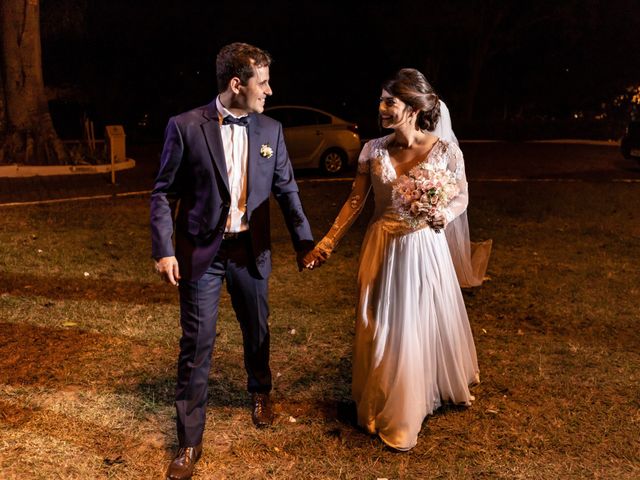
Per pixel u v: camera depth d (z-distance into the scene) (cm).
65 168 1731
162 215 388
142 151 2297
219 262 404
